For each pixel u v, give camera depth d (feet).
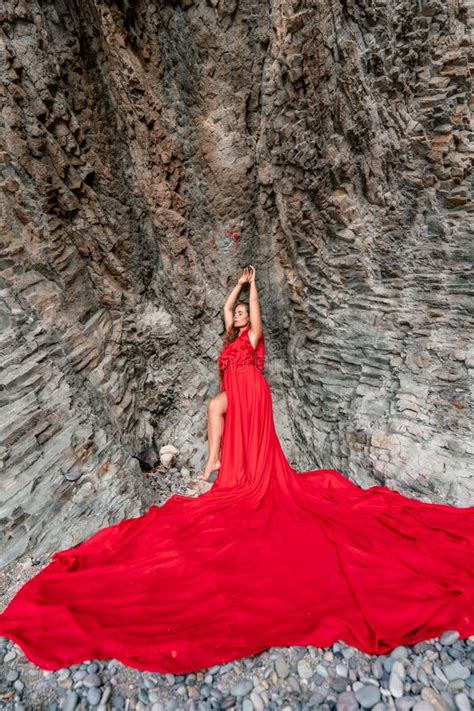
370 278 20.97
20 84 15.52
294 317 23.48
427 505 14.35
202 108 19.04
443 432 17.01
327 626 9.17
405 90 18.33
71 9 16.46
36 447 14.35
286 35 16.80
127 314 21.36
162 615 9.84
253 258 22.13
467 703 7.89
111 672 8.68
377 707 7.88
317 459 21.16
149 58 17.90
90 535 13.79
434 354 18.76
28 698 8.20
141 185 19.86
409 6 16.71
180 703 8.10
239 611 9.65
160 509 15.11
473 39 17.40
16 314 15.99
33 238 17.17
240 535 12.64
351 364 21.12
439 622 9.24
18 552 12.29
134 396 21.29
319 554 11.60
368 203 20.38
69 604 10.10
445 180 18.98
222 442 17.84
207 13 17.11
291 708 8.00
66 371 16.94
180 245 21.07
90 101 17.94
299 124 18.69
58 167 17.21
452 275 19.15
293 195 20.38
